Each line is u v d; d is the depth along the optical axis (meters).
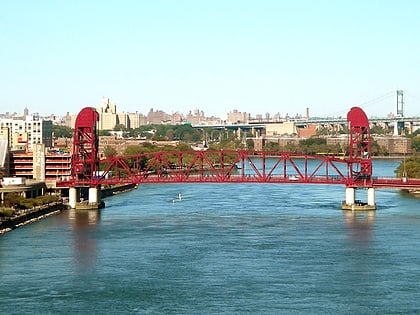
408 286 179.38
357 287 178.38
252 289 177.00
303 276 189.50
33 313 159.50
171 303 166.25
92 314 159.12
